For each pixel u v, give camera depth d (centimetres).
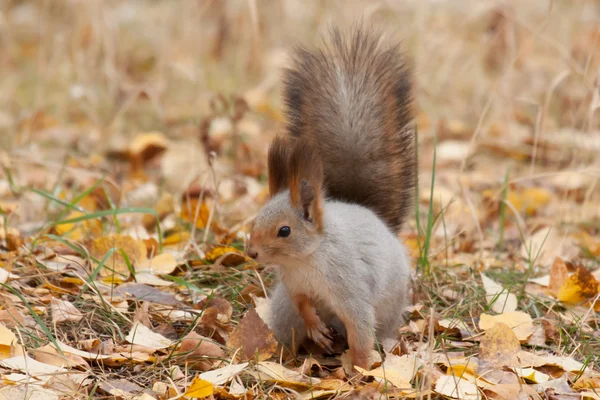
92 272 927
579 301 926
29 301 834
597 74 1184
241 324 773
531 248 1078
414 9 2098
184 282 881
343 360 773
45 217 1157
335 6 2053
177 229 1113
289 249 727
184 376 721
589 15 2316
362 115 875
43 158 1473
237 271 947
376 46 908
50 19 2027
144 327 795
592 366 785
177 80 1970
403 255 830
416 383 698
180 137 1661
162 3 2455
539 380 736
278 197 756
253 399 690
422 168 1542
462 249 1112
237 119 1427
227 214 1198
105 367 737
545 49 1966
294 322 803
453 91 1934
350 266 743
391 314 807
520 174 1496
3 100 1844
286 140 785
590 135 1375
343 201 871
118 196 1142
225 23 2019
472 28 2131
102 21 1856
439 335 831
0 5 2269
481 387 709
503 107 1778
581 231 1202
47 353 720
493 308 900
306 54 913
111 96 1761
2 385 665
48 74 1912
